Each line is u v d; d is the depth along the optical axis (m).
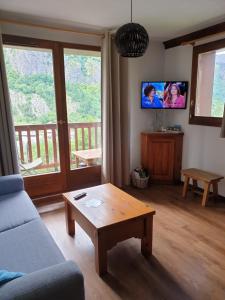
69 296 0.93
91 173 3.61
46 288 0.88
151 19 2.79
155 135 3.60
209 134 3.22
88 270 1.85
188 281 1.72
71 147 3.57
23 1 2.27
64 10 2.50
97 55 3.41
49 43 2.96
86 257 2.00
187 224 2.53
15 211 1.92
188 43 3.25
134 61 3.61
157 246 2.14
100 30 3.16
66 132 3.31
